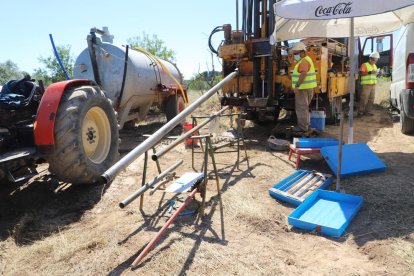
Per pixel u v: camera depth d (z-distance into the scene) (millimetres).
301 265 2789
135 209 3805
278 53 7449
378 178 4434
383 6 3582
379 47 11523
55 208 3953
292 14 4023
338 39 9625
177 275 2648
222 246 3020
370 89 9422
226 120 9117
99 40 7016
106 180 2760
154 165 5430
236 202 3846
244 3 7332
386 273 2637
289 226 3408
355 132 7477
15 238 3289
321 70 6945
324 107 7852
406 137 6836
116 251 2992
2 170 3441
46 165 5359
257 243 3084
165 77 8852
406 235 3119
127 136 8008
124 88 7184
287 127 7500
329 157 4652
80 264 2852
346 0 3729
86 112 4152
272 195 4074
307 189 4145
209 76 14250
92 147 4551
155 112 11180
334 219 3461
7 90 4320
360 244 3057
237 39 7434
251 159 5613
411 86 6020
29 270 2812
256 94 7391
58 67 15477
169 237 3164
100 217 3717
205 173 3586
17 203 4055
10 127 4023
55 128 3830
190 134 3824
